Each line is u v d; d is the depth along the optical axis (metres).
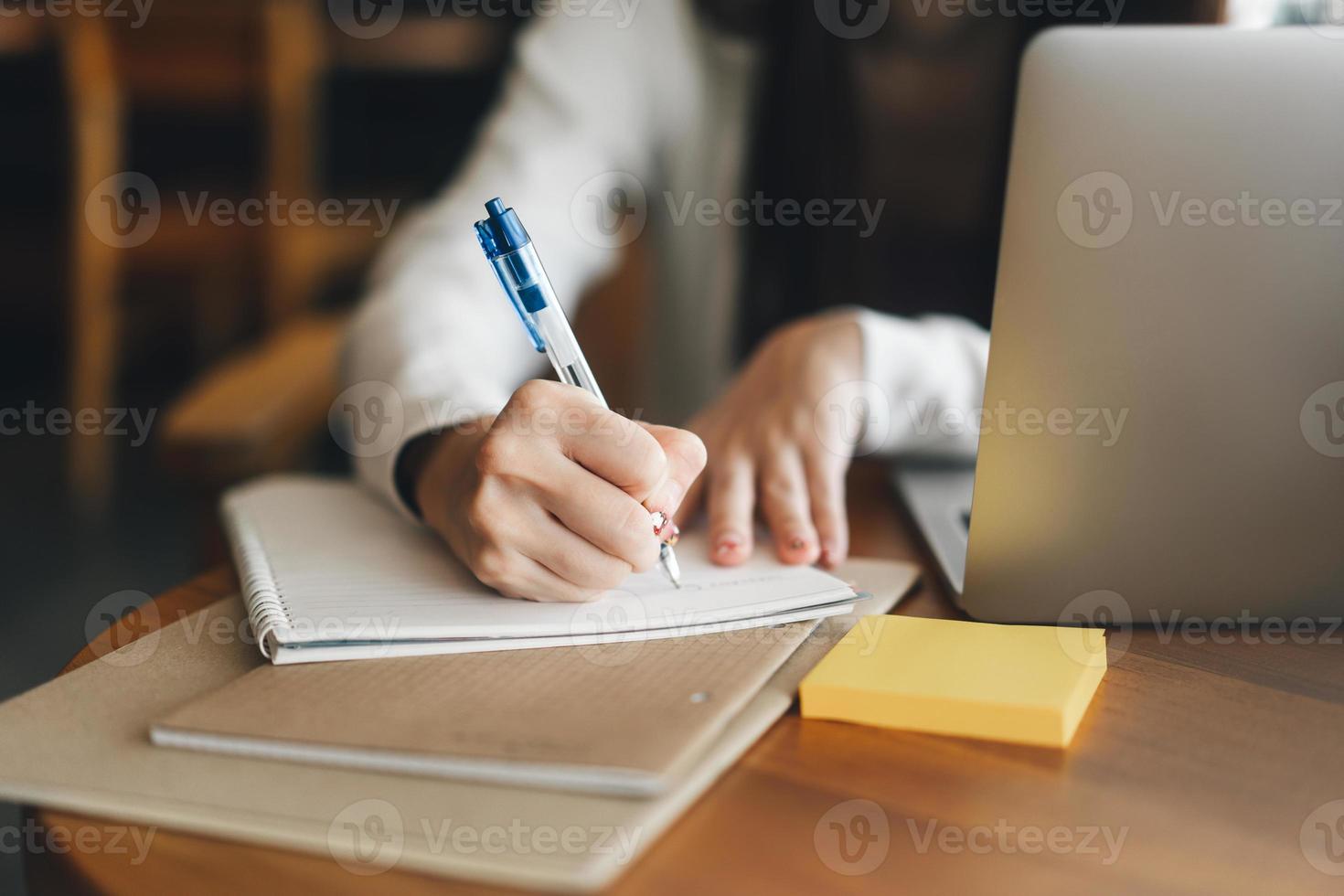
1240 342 0.54
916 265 1.23
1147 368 0.54
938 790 0.42
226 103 2.22
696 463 0.58
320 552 0.64
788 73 1.20
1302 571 0.56
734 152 1.34
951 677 0.48
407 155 3.43
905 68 1.18
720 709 0.45
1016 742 0.46
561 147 1.21
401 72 3.11
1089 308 0.54
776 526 0.66
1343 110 0.52
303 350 1.20
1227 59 0.52
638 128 1.30
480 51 2.99
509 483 0.54
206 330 2.91
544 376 1.31
